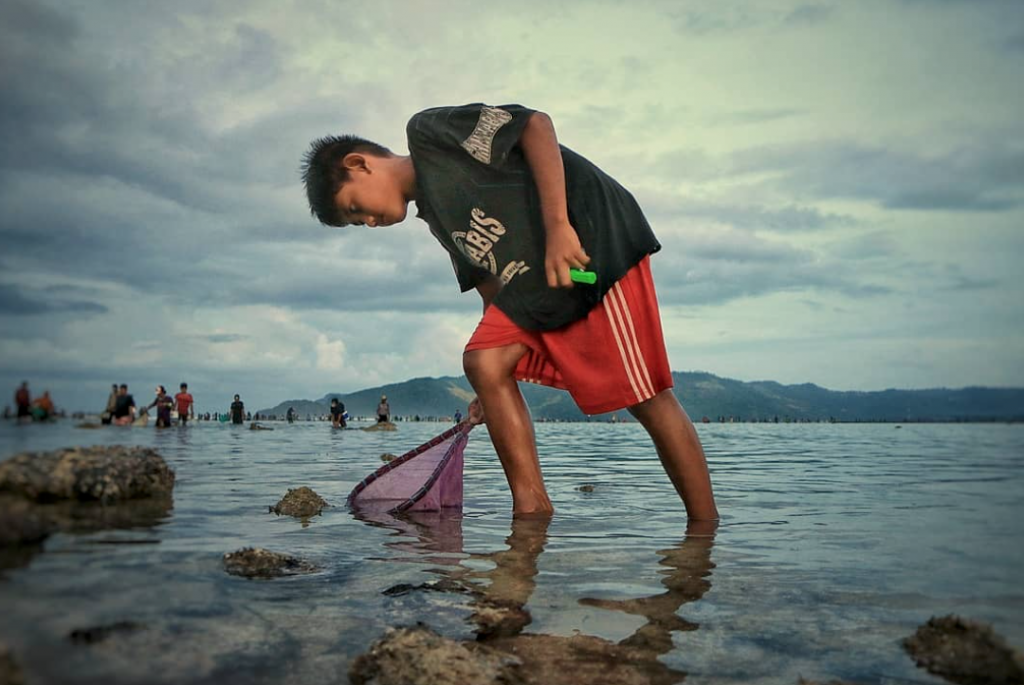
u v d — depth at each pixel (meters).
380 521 2.93
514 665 1.31
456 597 1.71
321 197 3.49
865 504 3.73
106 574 1.44
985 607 1.70
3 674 0.96
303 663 1.22
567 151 3.35
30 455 1.96
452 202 3.38
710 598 1.78
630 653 1.39
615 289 3.24
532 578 1.96
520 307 3.28
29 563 1.43
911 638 1.47
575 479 5.28
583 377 3.26
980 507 3.67
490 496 3.99
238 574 1.68
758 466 7.08
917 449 10.98
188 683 1.07
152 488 2.41
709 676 1.29
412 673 1.22
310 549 2.15
